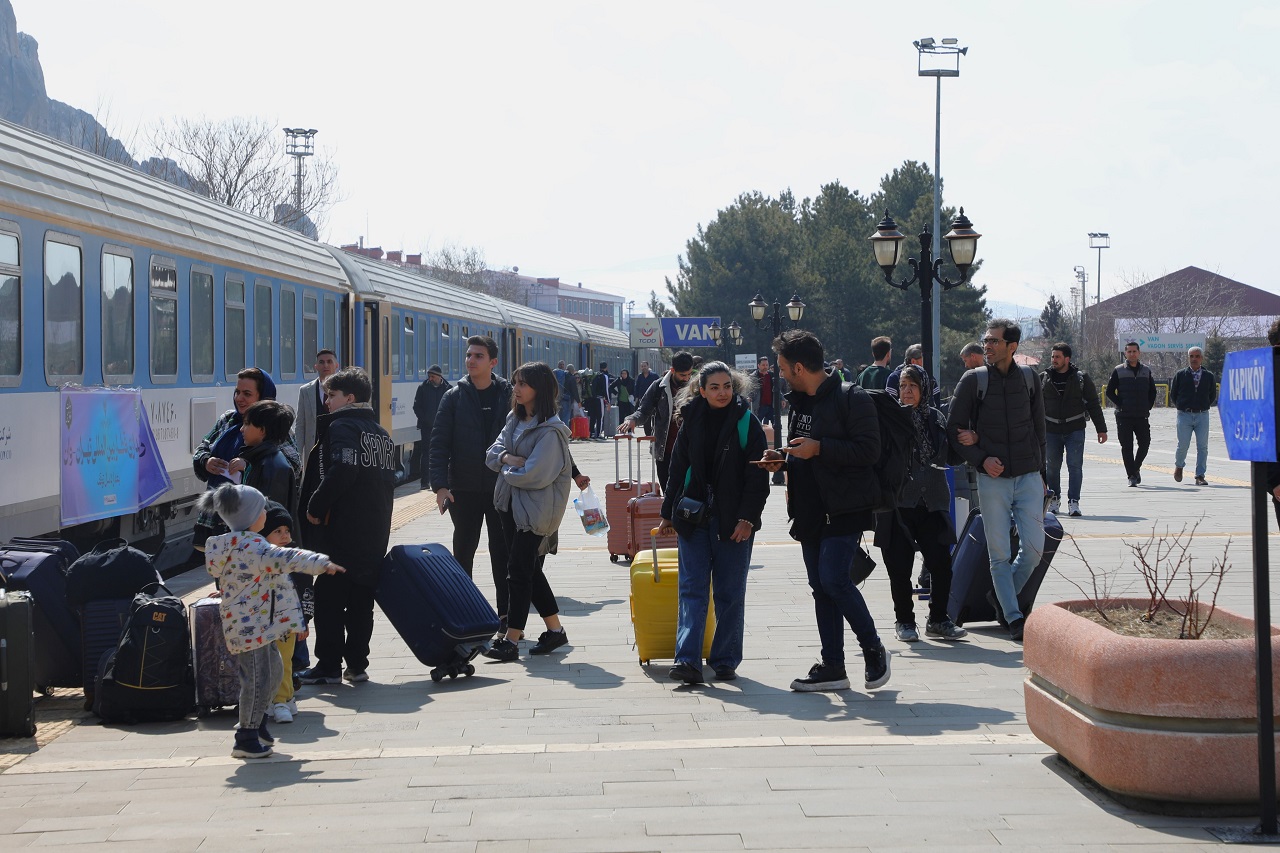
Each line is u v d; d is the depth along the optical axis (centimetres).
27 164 1004
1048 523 875
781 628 879
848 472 672
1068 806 482
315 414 980
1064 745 509
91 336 1093
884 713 638
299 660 751
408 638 739
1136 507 1617
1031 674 548
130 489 1146
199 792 521
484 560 1255
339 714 666
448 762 561
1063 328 9219
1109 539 1298
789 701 670
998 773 526
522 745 588
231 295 1474
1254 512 452
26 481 960
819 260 6500
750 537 725
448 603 738
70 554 742
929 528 830
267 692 577
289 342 1717
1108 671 473
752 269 6462
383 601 745
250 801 507
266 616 575
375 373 2172
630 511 1191
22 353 962
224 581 577
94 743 618
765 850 436
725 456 716
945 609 837
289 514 694
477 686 730
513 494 816
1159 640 474
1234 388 465
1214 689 463
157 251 1248
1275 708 466
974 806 482
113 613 691
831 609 694
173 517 1332
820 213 7119
